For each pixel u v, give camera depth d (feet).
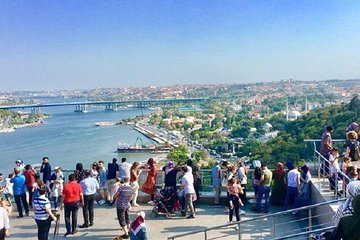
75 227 37.40
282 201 42.83
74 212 37.17
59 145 419.95
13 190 43.14
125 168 45.47
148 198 46.55
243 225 37.88
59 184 43.96
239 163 46.34
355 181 25.62
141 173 48.08
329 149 41.45
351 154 40.01
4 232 30.73
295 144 194.90
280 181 42.80
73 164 311.68
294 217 39.73
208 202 45.60
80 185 38.06
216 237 33.24
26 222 41.57
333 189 37.60
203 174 47.96
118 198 35.88
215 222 39.24
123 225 35.78
